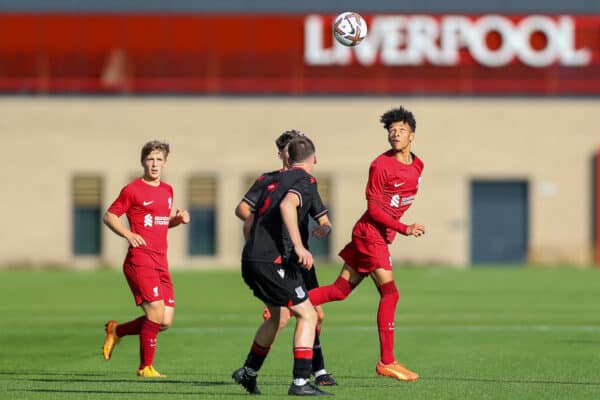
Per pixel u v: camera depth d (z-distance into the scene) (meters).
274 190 36.84
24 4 168.88
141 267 43.88
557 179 166.25
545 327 67.75
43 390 39.22
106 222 43.78
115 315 78.75
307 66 167.62
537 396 37.88
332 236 166.12
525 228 167.00
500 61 164.00
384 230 41.78
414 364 48.41
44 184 166.12
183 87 167.38
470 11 169.38
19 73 167.50
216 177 166.75
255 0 168.75
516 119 166.38
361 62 163.88
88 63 168.00
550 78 166.38
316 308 42.09
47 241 166.25
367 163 166.38
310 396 37.12
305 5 169.38
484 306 86.81
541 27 163.75
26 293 104.50
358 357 51.38
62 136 166.25
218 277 135.50
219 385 40.81
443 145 166.25
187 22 168.62
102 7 169.25
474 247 167.38
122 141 166.50
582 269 154.25
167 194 44.59
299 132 42.34
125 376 44.25
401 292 104.25
